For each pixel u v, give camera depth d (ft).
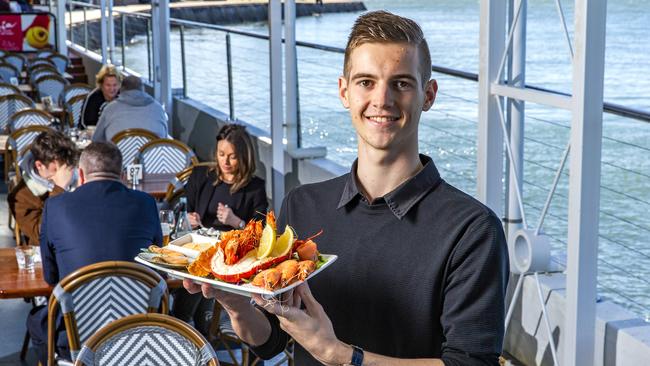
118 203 11.78
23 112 23.79
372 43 4.64
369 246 4.91
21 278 12.23
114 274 10.62
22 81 38.70
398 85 4.67
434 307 4.77
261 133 24.08
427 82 4.80
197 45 30.04
